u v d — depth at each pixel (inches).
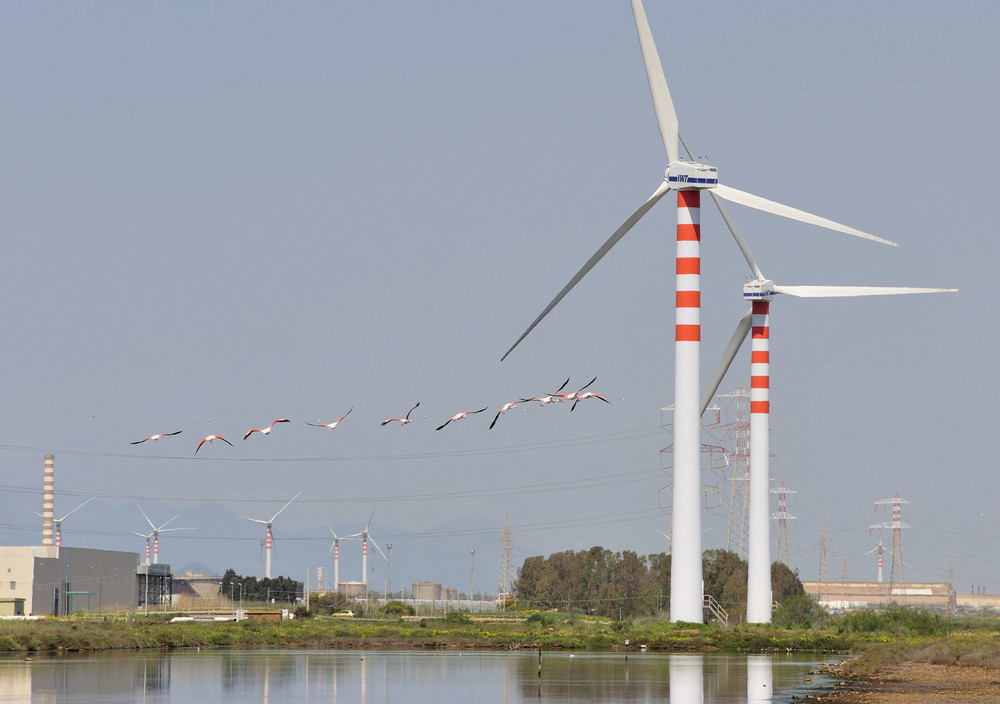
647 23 7337.6
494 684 4232.3
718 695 3836.1
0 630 7081.7
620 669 5073.8
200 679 4426.7
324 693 3878.0
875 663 5364.2
